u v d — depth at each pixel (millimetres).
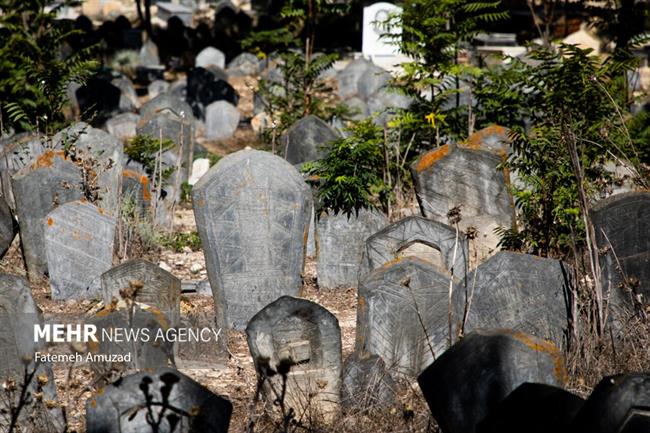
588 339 8367
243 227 9945
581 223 10602
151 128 16578
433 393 6719
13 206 14031
